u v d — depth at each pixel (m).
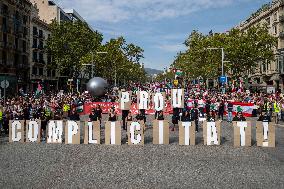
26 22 67.50
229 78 65.44
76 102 34.38
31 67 70.44
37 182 10.19
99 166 12.31
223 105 28.88
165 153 14.80
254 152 15.05
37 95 41.59
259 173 11.28
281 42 61.62
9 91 57.88
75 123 17.42
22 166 12.27
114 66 68.50
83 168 12.00
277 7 62.50
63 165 12.45
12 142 17.95
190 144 16.92
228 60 52.88
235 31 53.38
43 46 76.00
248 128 16.59
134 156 14.14
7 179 10.52
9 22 59.88
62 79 84.81
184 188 9.64
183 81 74.50
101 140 18.73
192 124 16.88
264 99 30.95
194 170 11.72
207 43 60.34
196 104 28.31
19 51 64.06
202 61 62.03
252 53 49.88
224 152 15.04
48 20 85.94
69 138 17.42
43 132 19.95
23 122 18.05
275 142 17.83
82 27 64.69
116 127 17.11
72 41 63.81
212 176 10.91
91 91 35.16
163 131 17.25
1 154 14.54
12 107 22.27
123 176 10.93
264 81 69.56
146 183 10.14
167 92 44.16
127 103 22.44
